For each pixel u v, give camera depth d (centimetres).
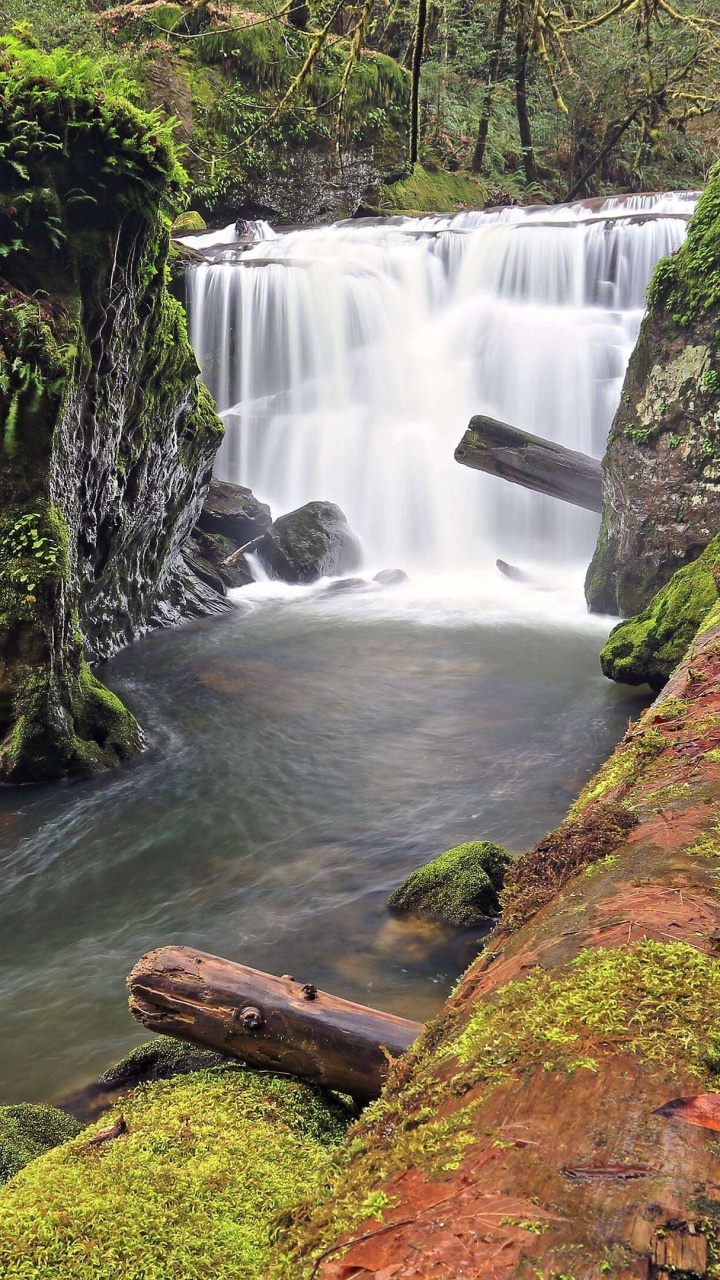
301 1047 297
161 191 813
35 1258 193
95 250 773
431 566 1466
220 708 881
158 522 1079
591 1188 105
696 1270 93
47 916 548
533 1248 98
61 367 725
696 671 354
